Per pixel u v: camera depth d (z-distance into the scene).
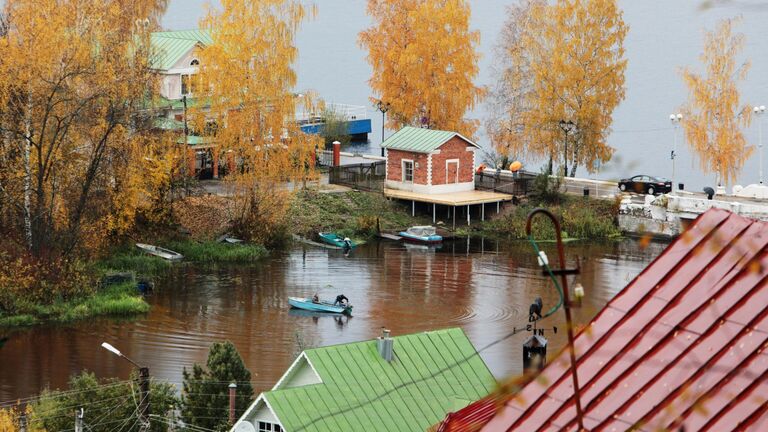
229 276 104.44
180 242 110.81
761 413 16.59
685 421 17.08
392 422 48.81
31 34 98.19
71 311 91.12
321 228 118.38
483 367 53.28
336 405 48.66
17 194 98.94
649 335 18.59
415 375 51.50
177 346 84.94
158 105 116.62
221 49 114.88
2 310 91.00
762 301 18.02
